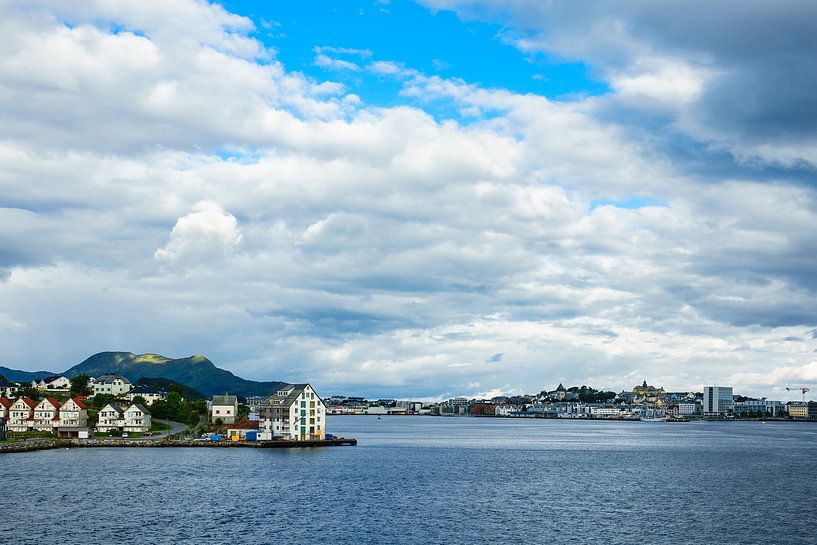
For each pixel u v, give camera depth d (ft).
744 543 365.61
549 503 473.26
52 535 361.10
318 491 503.20
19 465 626.23
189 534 367.45
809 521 419.54
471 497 493.36
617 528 396.16
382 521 405.39
